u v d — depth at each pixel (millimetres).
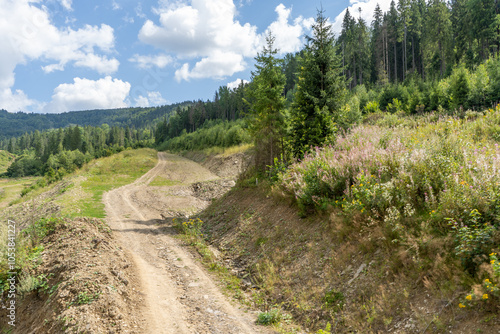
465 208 4809
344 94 14555
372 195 6547
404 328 4250
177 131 130875
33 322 5750
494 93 23484
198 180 31312
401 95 36000
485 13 54688
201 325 5492
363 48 69688
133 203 19922
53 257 7629
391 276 5176
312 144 13828
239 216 12602
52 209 15953
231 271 8625
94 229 10742
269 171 14711
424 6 82875
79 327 4816
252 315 6012
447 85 29453
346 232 6828
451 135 7680
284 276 7270
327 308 5594
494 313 3549
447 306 4016
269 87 16484
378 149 8352
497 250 3986
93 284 6094
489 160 5566
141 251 10031
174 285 7438
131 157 50438
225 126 61406
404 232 5398
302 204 9023
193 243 11180
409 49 73688
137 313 5770
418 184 6160
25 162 128625
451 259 4461
